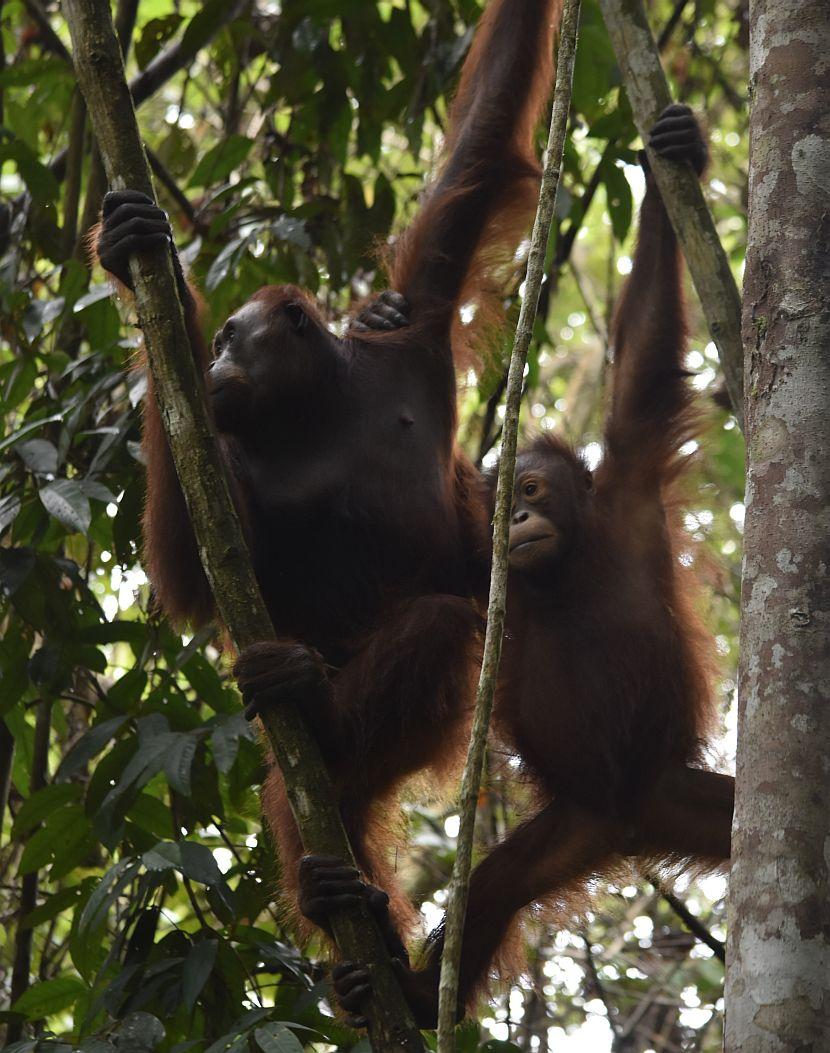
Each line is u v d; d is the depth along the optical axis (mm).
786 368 4809
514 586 7645
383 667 6766
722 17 14281
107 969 7789
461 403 8328
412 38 10656
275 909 9344
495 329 8500
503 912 7355
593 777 7336
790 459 4707
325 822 5824
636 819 7258
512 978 7633
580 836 7398
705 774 7184
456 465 8133
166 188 11047
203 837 9344
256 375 7336
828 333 4809
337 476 7398
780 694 4430
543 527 7418
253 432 7441
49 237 10250
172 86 14977
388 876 7840
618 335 7883
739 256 13047
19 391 9430
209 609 7266
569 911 7727
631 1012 12320
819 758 4328
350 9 10273
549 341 10445
